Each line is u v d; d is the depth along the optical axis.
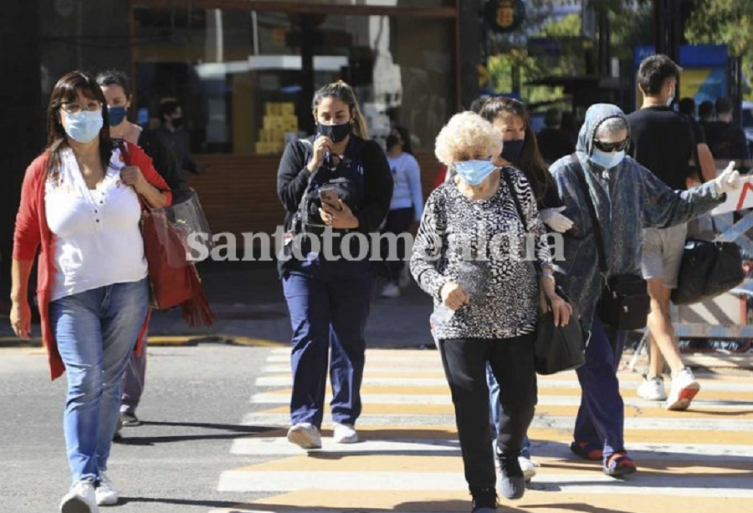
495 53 41.22
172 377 18.20
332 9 34.56
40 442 14.27
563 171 12.08
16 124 31.16
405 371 18.61
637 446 13.80
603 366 12.24
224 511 11.38
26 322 11.16
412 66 35.47
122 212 10.84
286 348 21.05
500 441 11.13
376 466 12.95
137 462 13.18
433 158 35.66
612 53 44.72
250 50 33.78
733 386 17.16
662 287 15.35
